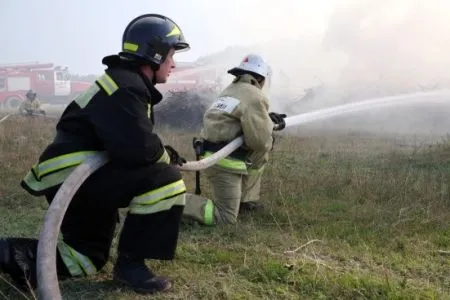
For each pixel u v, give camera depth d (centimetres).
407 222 416
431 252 359
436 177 555
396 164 671
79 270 286
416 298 280
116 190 273
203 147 433
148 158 265
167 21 296
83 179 254
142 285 290
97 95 269
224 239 389
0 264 267
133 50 285
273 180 570
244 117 418
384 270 326
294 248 367
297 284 303
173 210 287
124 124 260
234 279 308
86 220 284
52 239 233
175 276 314
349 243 376
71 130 271
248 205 467
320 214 451
